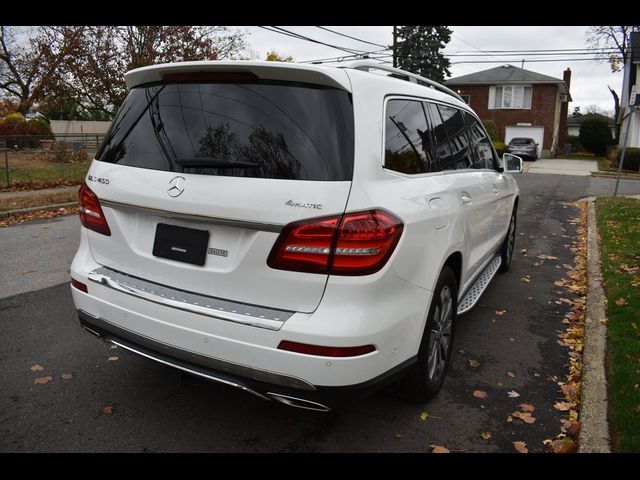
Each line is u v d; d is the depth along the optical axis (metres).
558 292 6.05
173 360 2.82
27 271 6.23
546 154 40.00
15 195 12.34
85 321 3.21
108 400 3.44
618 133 41.03
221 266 2.70
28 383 3.61
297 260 2.50
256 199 2.55
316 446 3.04
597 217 10.72
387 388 3.37
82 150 20.45
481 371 4.03
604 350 4.19
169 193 2.78
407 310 2.80
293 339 2.49
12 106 32.09
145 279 2.99
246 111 2.74
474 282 4.73
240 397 3.53
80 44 20.39
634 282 5.82
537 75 40.06
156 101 3.06
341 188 2.52
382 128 2.83
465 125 4.52
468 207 3.90
